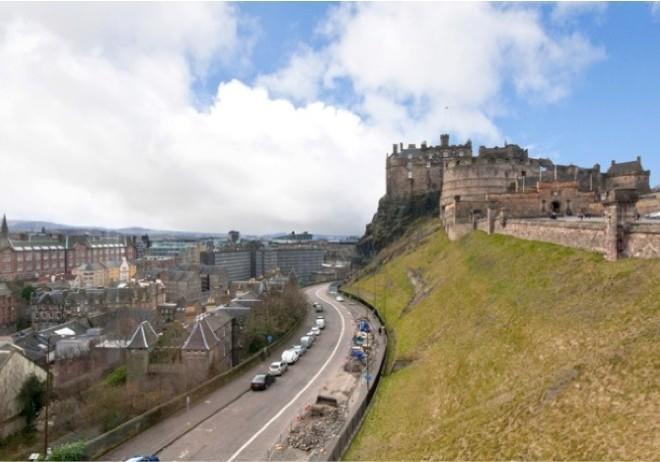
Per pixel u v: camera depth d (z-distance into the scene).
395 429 32.06
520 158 115.44
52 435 54.28
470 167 107.69
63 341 83.00
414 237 122.94
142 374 64.06
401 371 43.81
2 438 54.91
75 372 73.38
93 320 105.56
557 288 37.41
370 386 43.06
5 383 57.03
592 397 21.66
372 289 108.56
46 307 124.31
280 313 88.06
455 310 49.56
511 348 32.69
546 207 73.81
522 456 20.33
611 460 17.33
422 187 145.12
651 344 22.67
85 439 50.28
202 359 63.66
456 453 23.23
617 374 22.11
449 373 35.38
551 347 29.33
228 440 36.91
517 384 27.78
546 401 23.36
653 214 59.62
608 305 29.98
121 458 33.94
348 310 102.00
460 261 68.12
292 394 48.28
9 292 130.62
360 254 161.62
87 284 175.00
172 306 132.38
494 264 54.47
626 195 35.69
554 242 48.03
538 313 35.03
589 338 27.58
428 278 77.12
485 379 31.02
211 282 193.00
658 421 18.08
